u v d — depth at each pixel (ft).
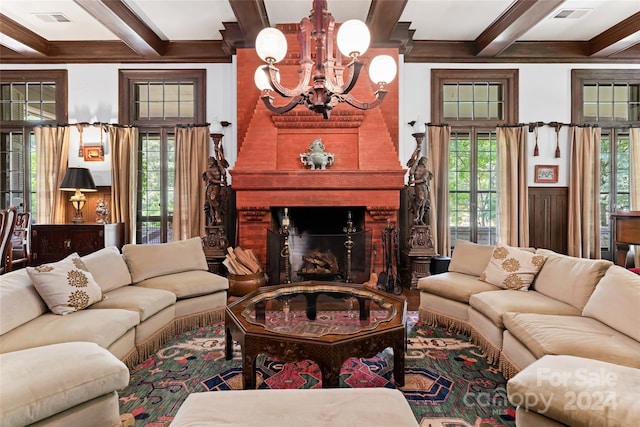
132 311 7.59
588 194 16.14
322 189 14.14
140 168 16.99
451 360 7.95
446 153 16.24
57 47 16.16
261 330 6.29
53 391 4.33
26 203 16.78
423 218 15.43
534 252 9.63
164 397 6.47
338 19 14.05
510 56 16.43
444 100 16.84
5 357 4.87
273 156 14.40
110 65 16.51
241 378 7.16
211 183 14.42
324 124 14.61
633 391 4.07
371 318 7.42
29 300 6.82
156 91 16.87
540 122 16.34
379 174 14.05
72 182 14.89
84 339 6.07
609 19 14.29
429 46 16.28
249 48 15.38
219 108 16.44
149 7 13.30
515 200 16.11
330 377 5.78
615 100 16.90
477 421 5.79
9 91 16.80
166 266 10.35
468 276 10.33
